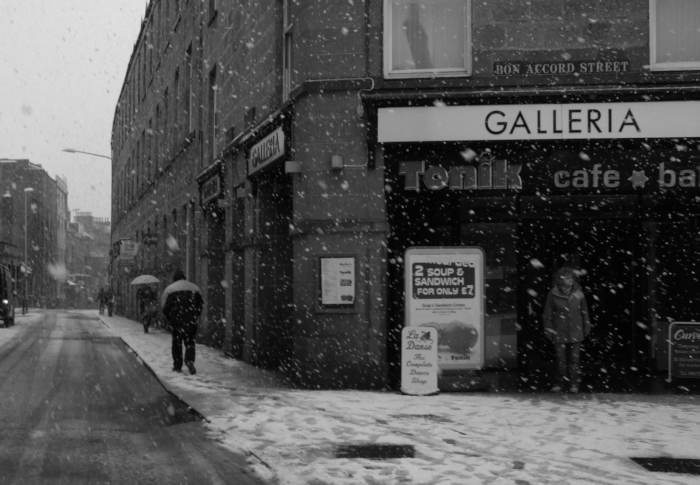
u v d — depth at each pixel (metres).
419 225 12.99
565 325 11.64
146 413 9.70
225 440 7.81
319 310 12.28
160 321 30.91
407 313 11.64
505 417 9.24
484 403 10.40
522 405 10.24
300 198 12.77
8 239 76.31
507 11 12.16
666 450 7.45
